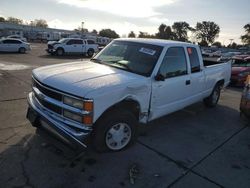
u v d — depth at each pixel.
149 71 4.11
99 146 3.55
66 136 3.23
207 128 5.31
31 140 4.09
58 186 3.04
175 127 5.22
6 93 6.88
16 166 3.35
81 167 3.45
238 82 10.71
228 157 4.11
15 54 22.22
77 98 3.19
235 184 3.39
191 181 3.36
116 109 3.66
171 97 4.62
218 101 7.73
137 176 3.36
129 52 4.52
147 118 4.20
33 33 63.00
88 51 26.50
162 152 4.07
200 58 5.55
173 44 4.67
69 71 3.87
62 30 81.88
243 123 5.80
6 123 4.72
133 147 4.13
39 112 3.61
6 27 71.12
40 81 3.64
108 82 3.49
